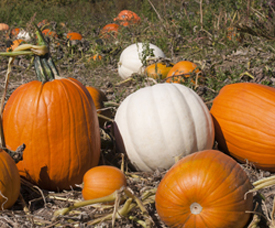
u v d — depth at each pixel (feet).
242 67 18.66
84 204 8.57
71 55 26.81
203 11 35.32
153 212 9.34
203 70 17.62
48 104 9.67
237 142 11.21
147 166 11.14
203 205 7.92
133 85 19.88
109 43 29.55
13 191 9.09
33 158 9.78
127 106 11.37
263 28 25.43
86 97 10.34
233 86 11.82
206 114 11.12
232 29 27.07
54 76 10.33
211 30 28.89
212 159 8.32
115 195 8.40
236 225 8.09
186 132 10.60
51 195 10.09
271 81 17.44
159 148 10.62
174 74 17.03
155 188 9.39
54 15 48.34
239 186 8.07
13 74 23.20
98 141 10.77
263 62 19.61
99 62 25.30
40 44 10.11
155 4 46.39
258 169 11.41
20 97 9.89
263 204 9.14
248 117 10.93
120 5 52.95
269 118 10.68
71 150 9.89
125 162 11.68
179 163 8.55
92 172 9.44
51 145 9.73
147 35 30.81
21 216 9.06
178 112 10.65
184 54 26.35
